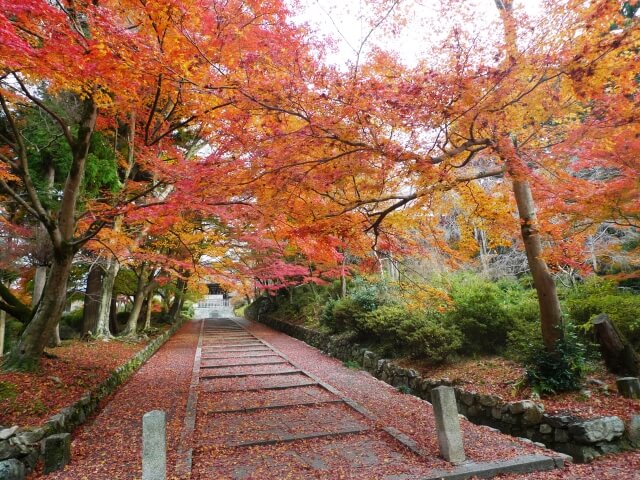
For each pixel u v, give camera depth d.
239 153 6.18
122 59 4.65
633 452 5.29
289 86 4.58
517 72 4.46
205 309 57.41
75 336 15.35
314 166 5.72
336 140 5.28
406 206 7.57
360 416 6.75
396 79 4.99
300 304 22.53
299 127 5.98
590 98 4.86
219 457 5.05
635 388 6.12
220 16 5.08
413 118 4.57
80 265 13.31
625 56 4.25
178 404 7.49
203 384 9.31
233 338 19.50
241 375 10.38
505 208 7.59
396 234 7.87
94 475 4.48
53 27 4.66
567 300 8.84
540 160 5.96
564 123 6.15
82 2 5.03
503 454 4.95
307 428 6.12
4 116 9.65
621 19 4.22
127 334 15.03
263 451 5.25
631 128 5.12
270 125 5.60
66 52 4.62
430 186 5.92
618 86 4.97
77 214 8.27
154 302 26.09
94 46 4.44
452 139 5.74
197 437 5.74
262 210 6.98
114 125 8.97
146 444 4.09
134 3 4.98
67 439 4.81
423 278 9.84
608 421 5.39
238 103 5.08
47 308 7.71
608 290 8.59
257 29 5.16
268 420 6.56
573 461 5.24
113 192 10.73
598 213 5.93
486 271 12.45
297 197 6.69
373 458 4.95
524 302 9.59
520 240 12.50
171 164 7.38
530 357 7.04
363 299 12.74
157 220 8.21
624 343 6.85
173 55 4.62
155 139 7.57
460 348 9.14
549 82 5.13
